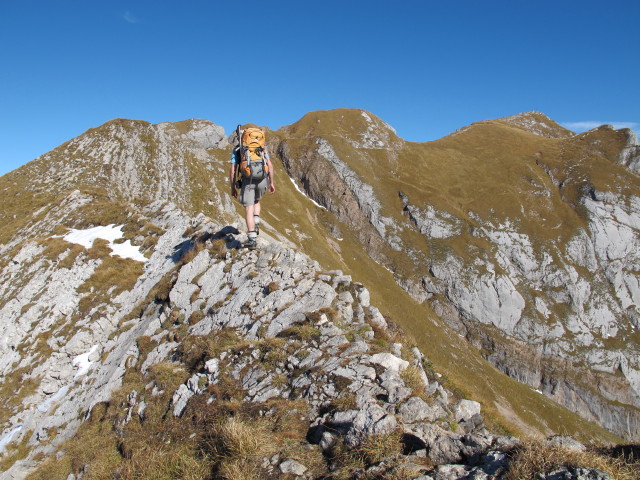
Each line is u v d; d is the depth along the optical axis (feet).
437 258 441.27
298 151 585.22
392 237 471.62
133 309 62.64
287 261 45.16
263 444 23.15
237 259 49.32
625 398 357.20
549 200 502.38
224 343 35.76
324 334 32.63
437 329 382.42
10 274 86.28
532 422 292.40
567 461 16.97
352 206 507.71
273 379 29.30
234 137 40.40
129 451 29.58
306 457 22.33
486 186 525.34
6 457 49.08
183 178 263.29
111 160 239.71
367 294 40.60
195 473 23.13
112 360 53.57
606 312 410.11
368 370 27.37
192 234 72.38
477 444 19.57
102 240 85.40
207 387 31.30
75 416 47.03
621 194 485.15
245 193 40.06
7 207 175.73
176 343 42.63
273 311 37.78
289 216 474.90
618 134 567.18
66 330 65.92
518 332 390.83
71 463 34.06
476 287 414.00
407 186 517.55
